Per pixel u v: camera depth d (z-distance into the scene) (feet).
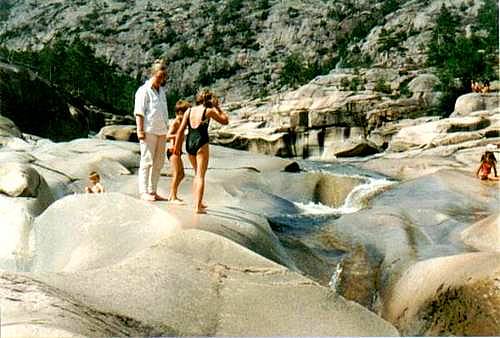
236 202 37.96
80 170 42.37
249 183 45.98
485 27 238.48
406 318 21.75
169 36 385.29
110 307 16.47
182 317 17.13
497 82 128.47
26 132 97.04
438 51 190.19
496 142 85.10
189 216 24.29
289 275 20.24
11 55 206.18
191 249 20.67
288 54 351.46
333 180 48.98
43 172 41.32
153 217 23.75
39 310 14.57
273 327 17.60
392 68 180.96
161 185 39.14
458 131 97.50
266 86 335.88
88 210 25.45
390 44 261.44
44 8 432.66
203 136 25.29
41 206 31.42
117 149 48.32
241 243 23.36
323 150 150.92
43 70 195.72
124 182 41.09
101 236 23.68
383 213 33.55
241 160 51.90
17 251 26.76
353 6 359.87
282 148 149.79
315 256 28.91
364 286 26.21
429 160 67.26
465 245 28.32
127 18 406.41
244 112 176.45
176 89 352.49
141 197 27.02
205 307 17.89
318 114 151.33
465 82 153.89
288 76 299.79
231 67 354.54
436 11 279.90
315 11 370.94
